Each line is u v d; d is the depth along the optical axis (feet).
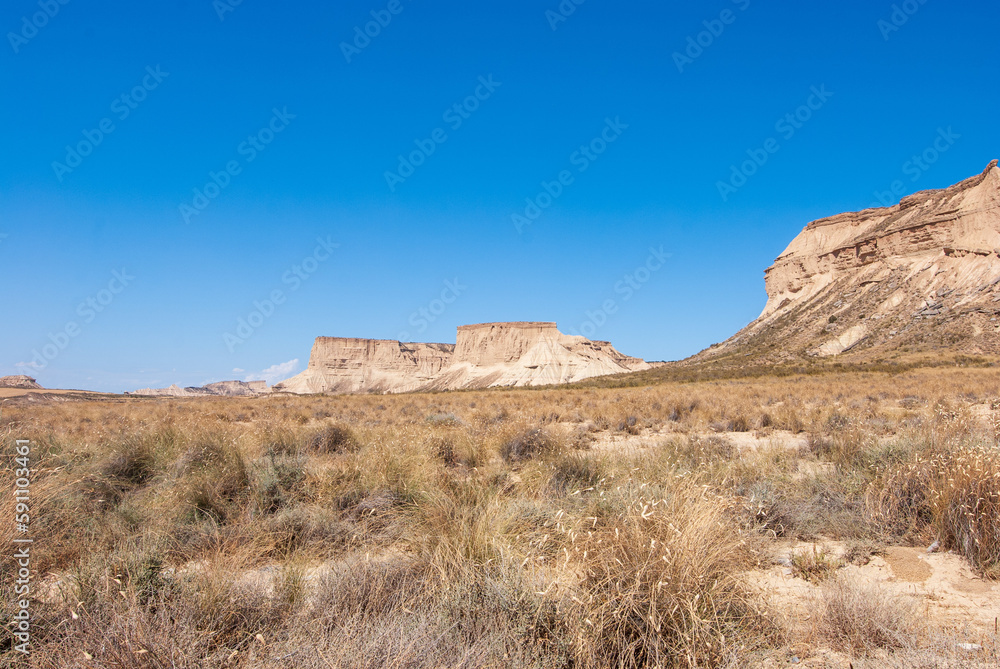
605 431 60.75
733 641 12.10
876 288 342.64
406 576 14.78
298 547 18.72
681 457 30.60
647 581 12.60
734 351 395.14
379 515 22.16
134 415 78.18
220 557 15.80
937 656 11.74
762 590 14.53
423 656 11.19
